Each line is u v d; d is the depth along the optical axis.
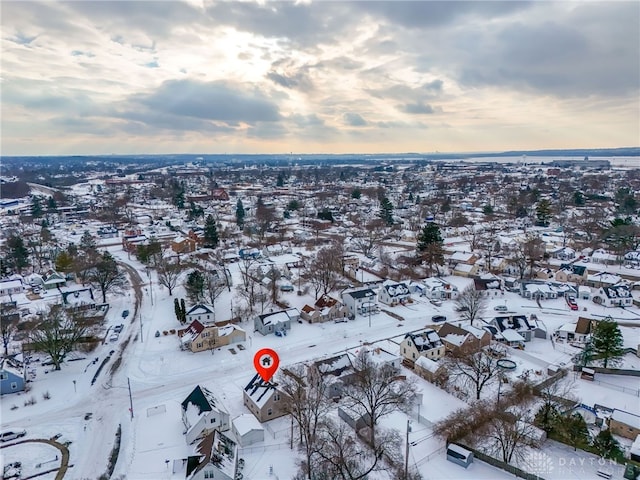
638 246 146.25
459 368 63.78
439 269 130.00
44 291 110.69
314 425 50.88
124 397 63.81
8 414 59.69
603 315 95.94
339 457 45.97
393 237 171.75
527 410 57.19
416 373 70.00
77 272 118.12
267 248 147.88
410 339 73.50
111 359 75.38
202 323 88.56
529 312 98.00
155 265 131.62
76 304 96.38
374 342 81.81
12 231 174.38
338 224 195.38
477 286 112.44
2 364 66.56
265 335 84.88
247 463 48.81
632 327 90.12
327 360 66.50
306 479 45.34
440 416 56.88
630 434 53.84
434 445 51.75
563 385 65.19
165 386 66.75
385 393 56.00
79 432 55.81
